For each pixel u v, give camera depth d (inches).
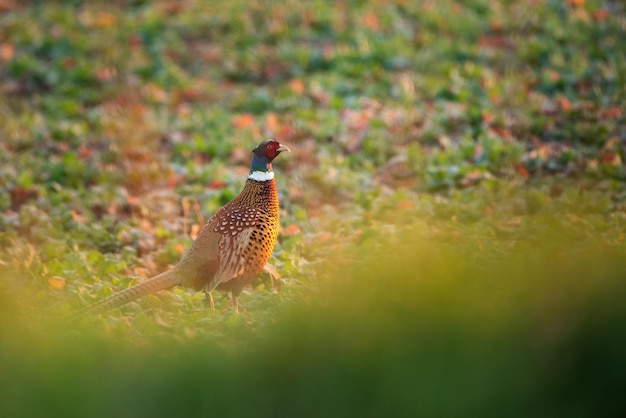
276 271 451.8
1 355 281.4
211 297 413.7
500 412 242.7
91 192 612.7
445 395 243.1
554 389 244.7
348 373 248.5
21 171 652.7
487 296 275.3
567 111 710.5
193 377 255.1
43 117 777.6
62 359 275.6
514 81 778.8
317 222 551.5
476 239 466.0
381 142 690.8
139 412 252.8
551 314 259.0
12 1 1016.9
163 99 807.7
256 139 713.0
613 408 244.8
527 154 651.5
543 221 507.2
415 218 535.8
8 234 522.9
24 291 417.7
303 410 247.3
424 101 774.5
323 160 662.5
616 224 509.4
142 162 669.9
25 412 255.9
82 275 461.7
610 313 257.3
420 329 255.9
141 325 370.3
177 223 558.9
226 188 621.0
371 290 281.4
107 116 759.7
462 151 656.4
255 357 259.9
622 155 638.5
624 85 751.7
